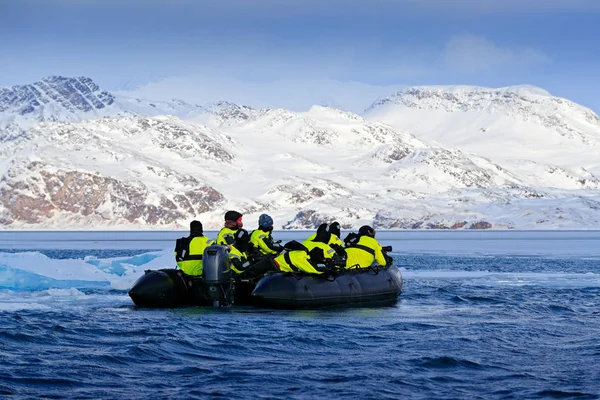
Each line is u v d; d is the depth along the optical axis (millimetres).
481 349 19625
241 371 16859
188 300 26344
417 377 16391
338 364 17656
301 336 21156
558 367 17422
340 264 26391
